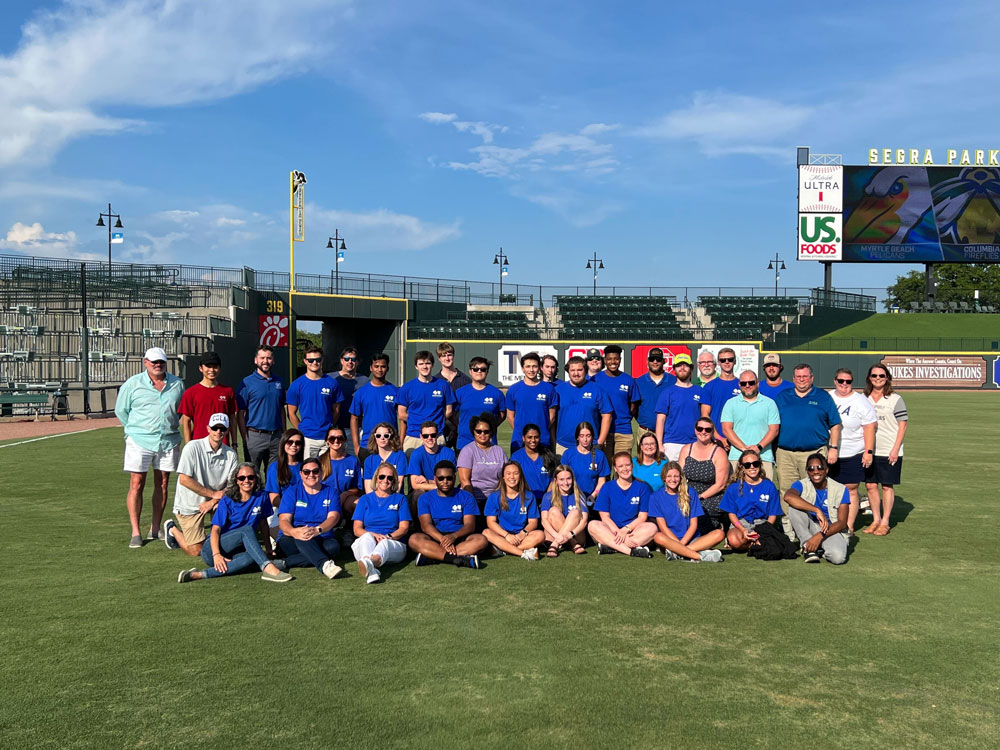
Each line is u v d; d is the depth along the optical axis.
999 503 9.57
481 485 7.63
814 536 6.75
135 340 24.75
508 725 3.62
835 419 7.69
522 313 44.53
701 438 7.31
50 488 10.36
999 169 42.06
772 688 4.06
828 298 47.12
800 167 42.81
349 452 8.35
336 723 3.64
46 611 5.26
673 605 5.45
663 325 44.41
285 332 34.38
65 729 3.59
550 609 5.37
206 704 3.84
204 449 6.74
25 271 32.31
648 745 3.45
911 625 5.05
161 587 5.88
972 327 47.69
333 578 6.17
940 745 3.48
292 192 34.84
